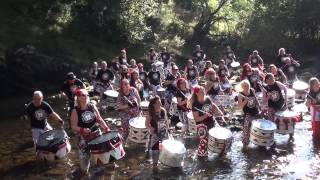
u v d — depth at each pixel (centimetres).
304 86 1653
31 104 1055
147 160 1042
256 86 1454
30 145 1173
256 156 1065
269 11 3123
